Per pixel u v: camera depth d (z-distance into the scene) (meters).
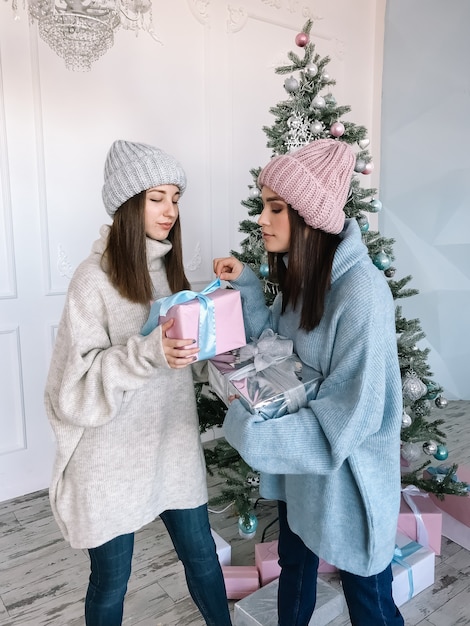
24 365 2.30
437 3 3.18
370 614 1.06
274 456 0.97
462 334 3.47
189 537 1.25
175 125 2.58
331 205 1.00
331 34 3.16
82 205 2.35
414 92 3.34
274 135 1.84
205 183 2.73
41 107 2.20
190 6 2.53
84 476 1.09
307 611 1.26
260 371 1.08
